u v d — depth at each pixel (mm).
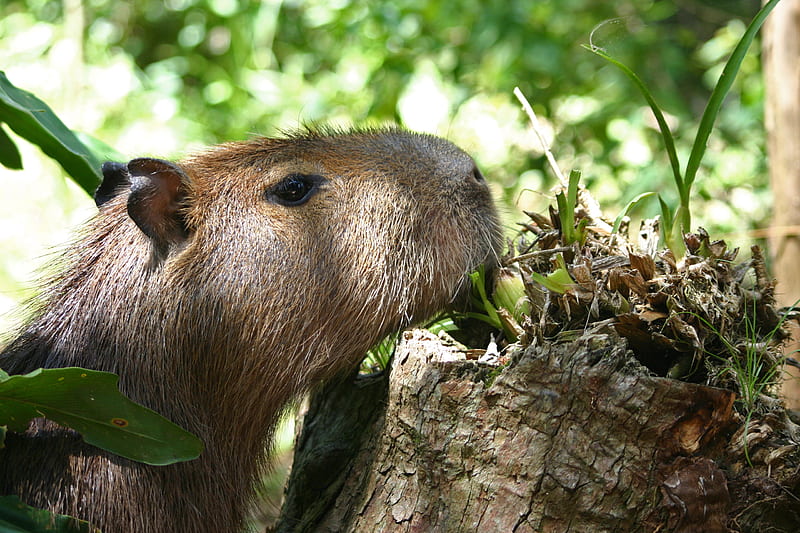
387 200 3240
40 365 3174
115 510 2957
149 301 3143
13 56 9086
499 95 7836
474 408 2537
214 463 3203
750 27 2748
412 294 3234
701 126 2777
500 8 7371
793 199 4781
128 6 10148
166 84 9055
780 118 4828
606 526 2385
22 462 2979
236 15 8516
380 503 2770
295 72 8438
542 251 2979
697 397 2330
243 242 3178
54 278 3457
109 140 8508
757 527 2387
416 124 7457
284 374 3225
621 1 8102
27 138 3824
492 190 3664
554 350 2438
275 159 3301
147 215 3098
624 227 3221
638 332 2604
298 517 3174
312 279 3188
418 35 7953
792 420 2668
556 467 2416
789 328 2904
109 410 2641
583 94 7641
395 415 2746
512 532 2455
